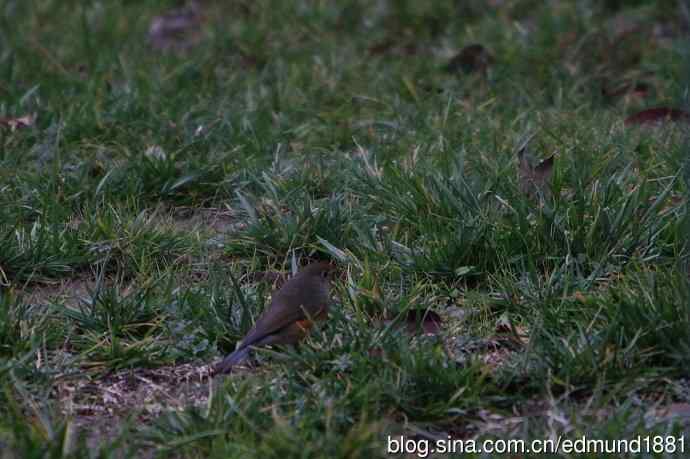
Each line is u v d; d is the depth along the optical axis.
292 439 7.07
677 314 8.55
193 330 9.04
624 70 16.05
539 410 7.93
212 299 9.46
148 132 13.68
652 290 8.97
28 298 9.93
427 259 9.98
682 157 11.58
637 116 13.70
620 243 9.96
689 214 9.31
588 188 11.07
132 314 9.30
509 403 7.98
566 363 8.10
